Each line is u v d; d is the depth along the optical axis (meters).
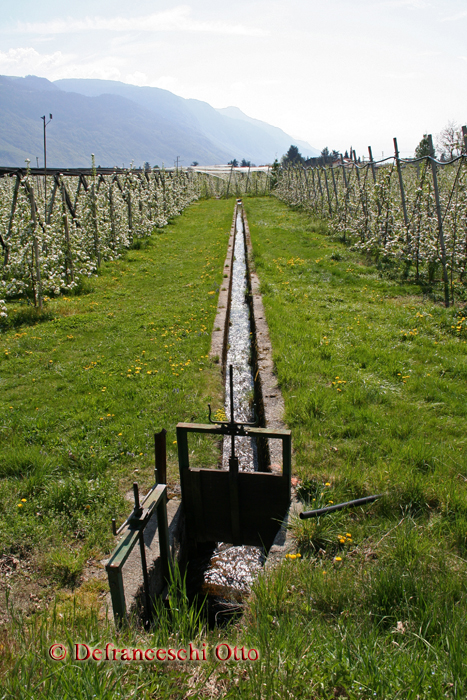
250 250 17.31
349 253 15.63
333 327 8.85
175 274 13.90
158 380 6.84
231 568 4.24
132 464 4.88
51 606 3.06
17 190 11.22
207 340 8.45
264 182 47.66
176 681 2.21
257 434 3.89
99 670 2.13
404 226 12.57
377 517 3.79
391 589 2.75
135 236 19.36
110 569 2.47
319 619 2.63
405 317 9.09
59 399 6.39
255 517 4.23
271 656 2.25
